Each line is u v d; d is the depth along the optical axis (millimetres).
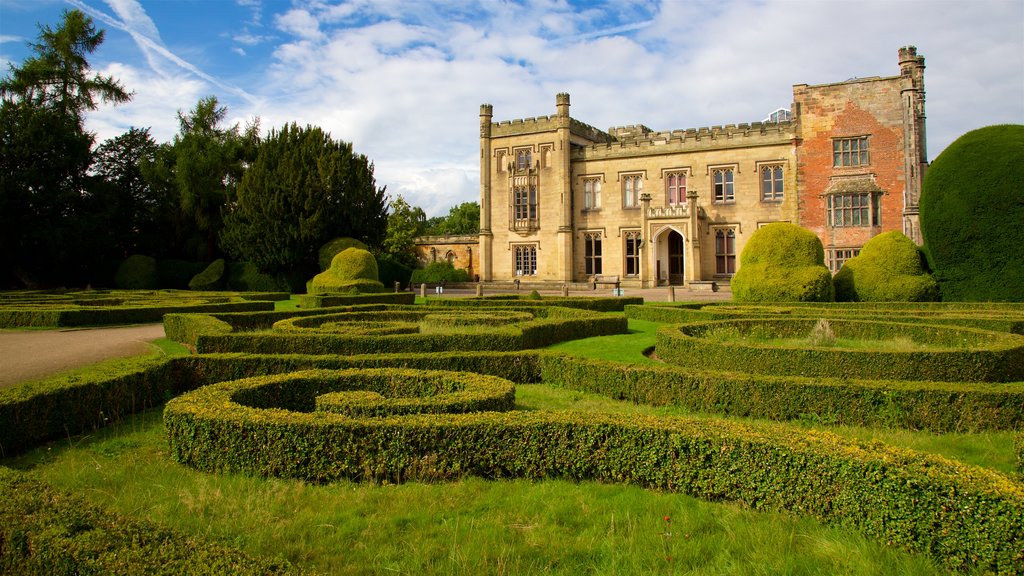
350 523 5645
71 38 50688
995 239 24312
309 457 6863
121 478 6824
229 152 53719
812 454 5707
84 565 3881
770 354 11773
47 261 45938
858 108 45125
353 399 8156
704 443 6289
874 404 8914
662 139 52562
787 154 48219
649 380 10430
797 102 46906
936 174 25812
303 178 45562
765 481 5945
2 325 22234
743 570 4707
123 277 47312
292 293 46438
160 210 51875
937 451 7684
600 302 27297
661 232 51031
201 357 11570
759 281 26219
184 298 30312
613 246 54312
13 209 43500
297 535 5395
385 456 6824
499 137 58000
